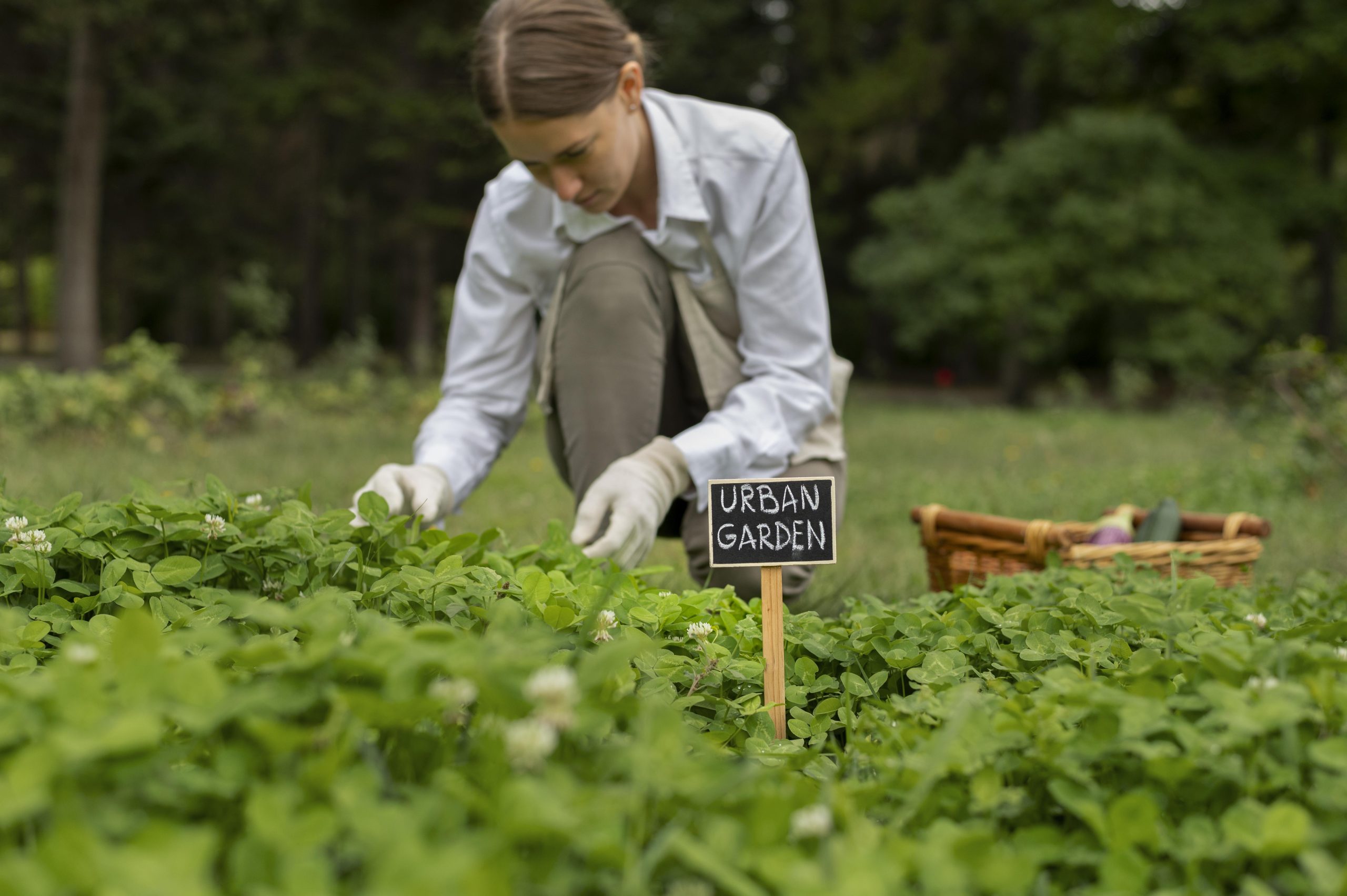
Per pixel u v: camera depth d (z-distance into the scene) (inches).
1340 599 85.7
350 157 1086.4
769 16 1075.9
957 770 47.4
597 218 109.2
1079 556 110.0
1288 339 1043.9
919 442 431.2
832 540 70.6
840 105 887.7
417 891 28.9
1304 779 48.0
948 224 767.7
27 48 812.6
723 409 107.0
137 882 28.9
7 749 42.4
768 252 109.2
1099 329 1018.1
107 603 70.3
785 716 67.5
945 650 68.7
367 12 871.1
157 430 351.9
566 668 46.0
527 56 92.2
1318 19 732.0
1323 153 850.1
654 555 160.7
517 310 117.3
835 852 36.4
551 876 36.0
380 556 80.0
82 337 621.9
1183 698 50.0
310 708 44.4
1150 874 42.2
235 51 910.4
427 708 42.0
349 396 489.4
